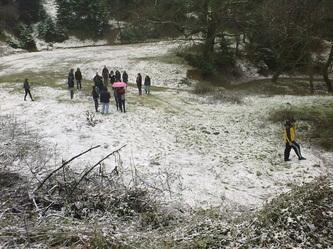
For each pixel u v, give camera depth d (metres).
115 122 21.56
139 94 28.42
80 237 8.75
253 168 16.30
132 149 17.72
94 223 9.75
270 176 15.55
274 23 33.47
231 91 32.38
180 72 35.94
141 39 51.66
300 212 9.89
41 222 9.74
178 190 13.70
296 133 21.03
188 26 41.66
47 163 15.08
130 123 21.61
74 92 27.52
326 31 33.34
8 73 33.78
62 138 18.61
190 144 18.97
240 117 24.14
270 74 41.81
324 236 9.27
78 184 12.07
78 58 39.69
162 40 50.84
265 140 20.11
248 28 40.56
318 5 30.38
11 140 17.52
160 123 22.09
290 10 31.98
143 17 50.41
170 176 14.83
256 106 26.94
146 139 19.30
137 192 11.84
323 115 23.69
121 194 11.68
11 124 20.22
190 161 16.73
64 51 45.09
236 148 18.75
